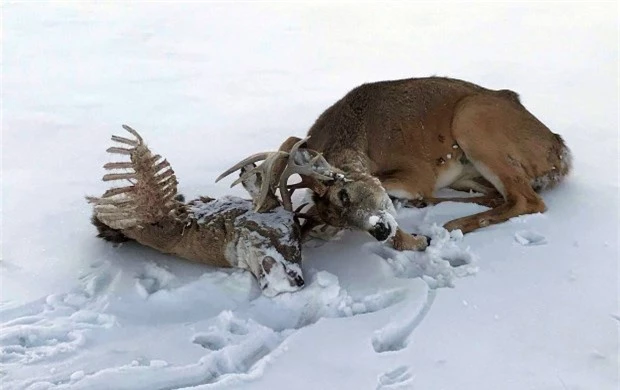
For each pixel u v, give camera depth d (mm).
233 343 3945
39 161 6508
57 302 4328
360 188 4555
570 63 9523
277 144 6848
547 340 3926
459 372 3682
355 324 4047
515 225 5234
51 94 8500
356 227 4645
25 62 9977
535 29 11508
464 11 13102
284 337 4012
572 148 6602
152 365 3703
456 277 4531
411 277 4613
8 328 4016
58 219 5363
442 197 5891
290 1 14352
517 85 8633
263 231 4457
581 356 3801
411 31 11750
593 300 4277
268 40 11258
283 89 8680
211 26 12211
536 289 4391
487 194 5918
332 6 13828
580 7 13078
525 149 5664
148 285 4543
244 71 9500
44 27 12070
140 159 4484
